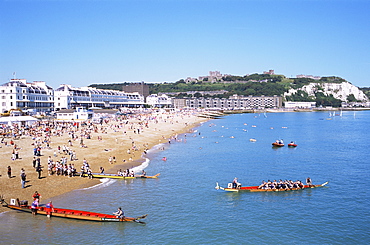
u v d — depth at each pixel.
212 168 72.94
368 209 48.66
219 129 175.12
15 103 170.88
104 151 84.75
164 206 48.41
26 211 44.25
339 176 67.25
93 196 51.16
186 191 55.66
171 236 39.22
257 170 71.81
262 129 177.88
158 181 61.12
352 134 152.50
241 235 39.91
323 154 93.50
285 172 70.44
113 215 42.97
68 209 43.84
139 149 94.94
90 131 115.62
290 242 38.50
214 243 37.84
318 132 162.12
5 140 85.19
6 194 47.97
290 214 46.59
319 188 58.94
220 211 47.16
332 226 42.84
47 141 87.38
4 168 58.69
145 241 37.84
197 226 42.06
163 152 93.81
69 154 74.94
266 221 44.09
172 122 194.75
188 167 73.56
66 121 145.00
